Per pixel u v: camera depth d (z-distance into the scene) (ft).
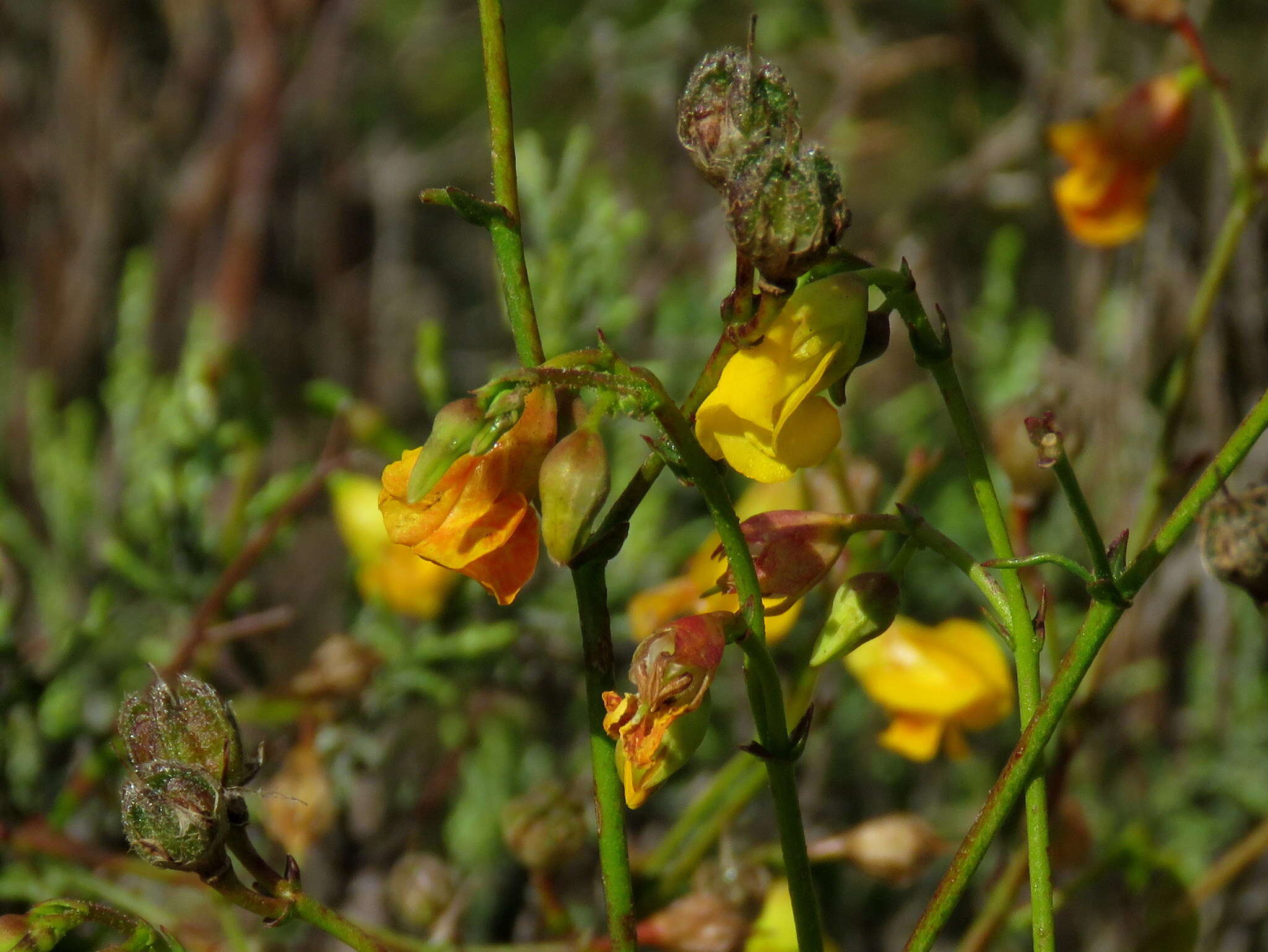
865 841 0.96
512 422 0.75
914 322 0.79
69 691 1.10
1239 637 1.36
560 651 1.19
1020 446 0.93
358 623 1.20
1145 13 1.01
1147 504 1.00
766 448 0.78
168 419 1.18
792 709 0.93
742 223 0.76
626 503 0.78
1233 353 1.40
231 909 0.95
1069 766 0.99
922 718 0.93
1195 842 1.36
